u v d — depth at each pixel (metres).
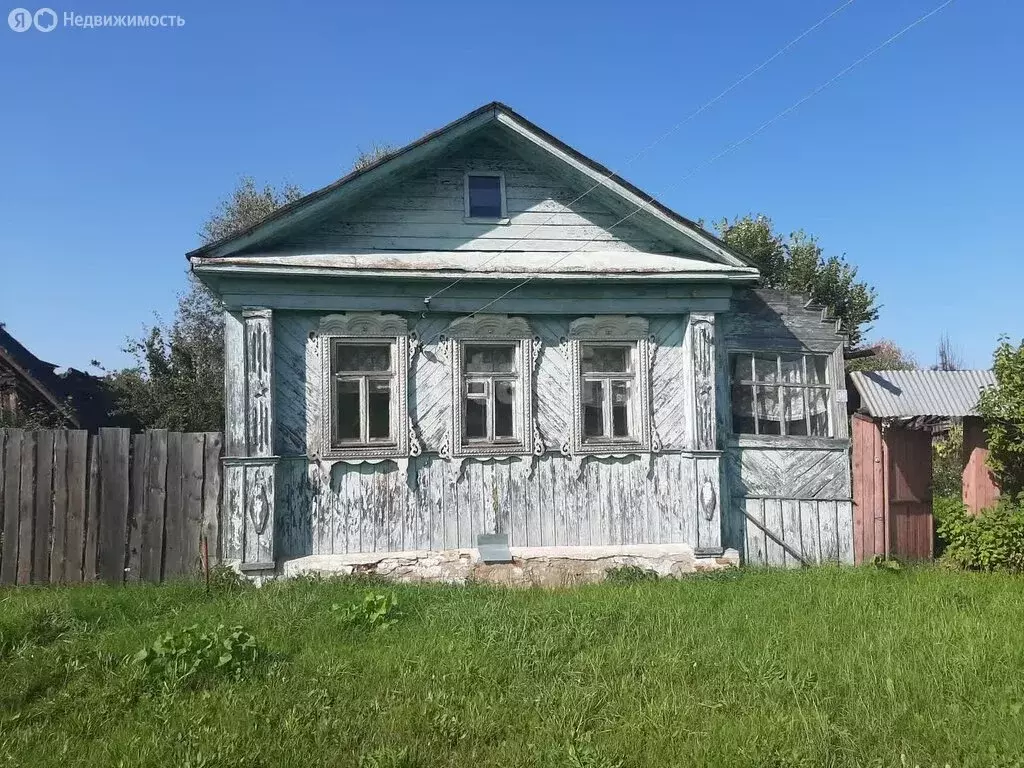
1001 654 5.99
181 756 4.36
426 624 7.01
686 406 10.60
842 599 7.80
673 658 5.92
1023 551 9.99
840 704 5.19
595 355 10.65
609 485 10.44
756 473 10.81
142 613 7.48
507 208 10.64
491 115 10.09
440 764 4.43
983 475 11.30
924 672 5.67
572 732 4.69
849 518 10.98
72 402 18.06
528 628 6.72
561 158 10.27
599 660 5.95
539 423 10.35
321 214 9.93
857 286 20.97
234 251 9.54
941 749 4.54
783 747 4.52
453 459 10.06
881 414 11.08
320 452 9.70
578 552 10.05
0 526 8.91
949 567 10.56
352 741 4.66
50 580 8.94
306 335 9.81
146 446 9.29
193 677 5.57
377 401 10.08
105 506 9.12
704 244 10.53
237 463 9.27
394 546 9.85
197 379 17.42
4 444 8.99
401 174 10.20
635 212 10.70
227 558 9.19
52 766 4.34
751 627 6.80
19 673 5.71
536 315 10.41
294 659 6.08
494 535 10.09
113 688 5.44
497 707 5.12
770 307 11.15
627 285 10.43
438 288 10.02
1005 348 10.89
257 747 4.47
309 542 9.64
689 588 8.59
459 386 10.15
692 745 4.57
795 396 11.23
